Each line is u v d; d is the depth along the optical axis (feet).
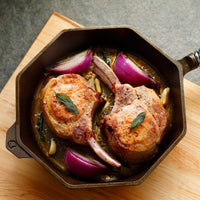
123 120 2.00
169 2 2.78
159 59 2.19
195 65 2.11
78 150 2.12
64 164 2.11
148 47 2.17
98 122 2.15
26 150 1.93
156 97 2.09
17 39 2.83
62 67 2.20
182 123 2.00
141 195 2.15
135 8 2.80
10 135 2.00
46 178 2.17
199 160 2.18
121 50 2.29
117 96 2.09
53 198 2.15
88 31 2.14
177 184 2.15
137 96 2.07
